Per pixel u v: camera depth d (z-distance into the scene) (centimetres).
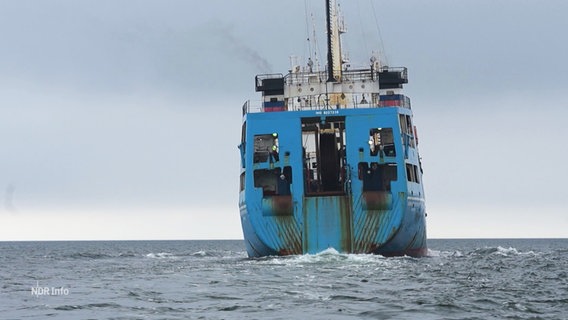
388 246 18400
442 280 14162
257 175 19850
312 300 11019
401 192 18275
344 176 19312
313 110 18888
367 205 18100
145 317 9538
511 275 15938
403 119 19575
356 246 18200
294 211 18275
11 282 16162
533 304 10550
